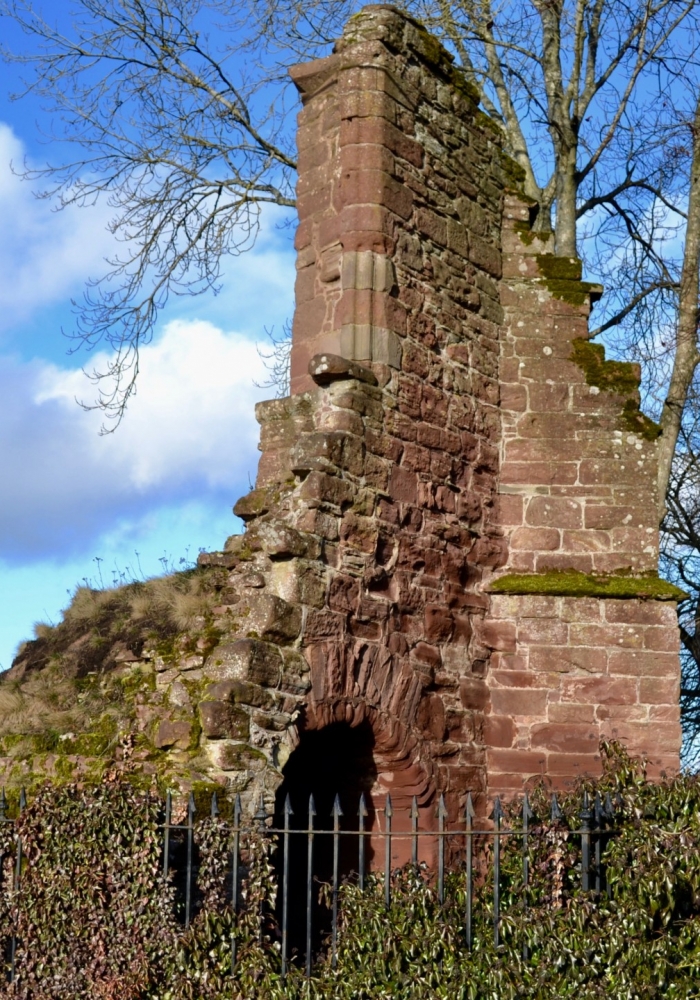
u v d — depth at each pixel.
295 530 9.27
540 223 16.86
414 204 11.09
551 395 12.12
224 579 9.61
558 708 11.43
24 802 8.19
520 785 11.27
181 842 8.02
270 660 8.79
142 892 7.69
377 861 10.27
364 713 9.70
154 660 9.27
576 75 16.47
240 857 7.95
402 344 10.69
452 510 11.17
